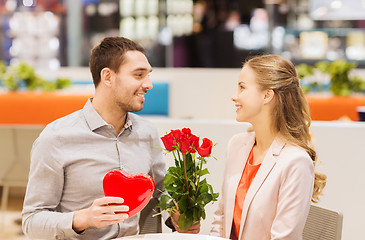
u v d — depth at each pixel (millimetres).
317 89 6344
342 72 5883
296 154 1958
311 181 1960
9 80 5680
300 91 2088
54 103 5426
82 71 7062
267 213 1960
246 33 9930
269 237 1977
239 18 9906
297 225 1907
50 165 2014
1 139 4086
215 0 9844
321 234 2145
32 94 5465
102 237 2033
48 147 2020
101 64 2062
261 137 2090
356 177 3154
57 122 2090
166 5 9609
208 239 1783
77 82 6961
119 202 1730
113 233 2053
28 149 4086
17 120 5457
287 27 9430
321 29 8789
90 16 9281
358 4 8672
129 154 2131
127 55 2041
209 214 3141
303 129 2066
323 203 3197
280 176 1952
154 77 6801
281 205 1925
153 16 9195
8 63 8219
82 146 2061
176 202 1913
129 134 2160
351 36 8711
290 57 8875
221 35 9930
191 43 9883
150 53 9320
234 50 9945
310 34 8828
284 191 1932
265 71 2021
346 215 3184
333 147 3160
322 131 3158
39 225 1936
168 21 9680
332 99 5715
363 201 3162
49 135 2035
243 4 9891
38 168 2018
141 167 2160
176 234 1833
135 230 2137
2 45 8211
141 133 2203
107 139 2098
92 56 2105
